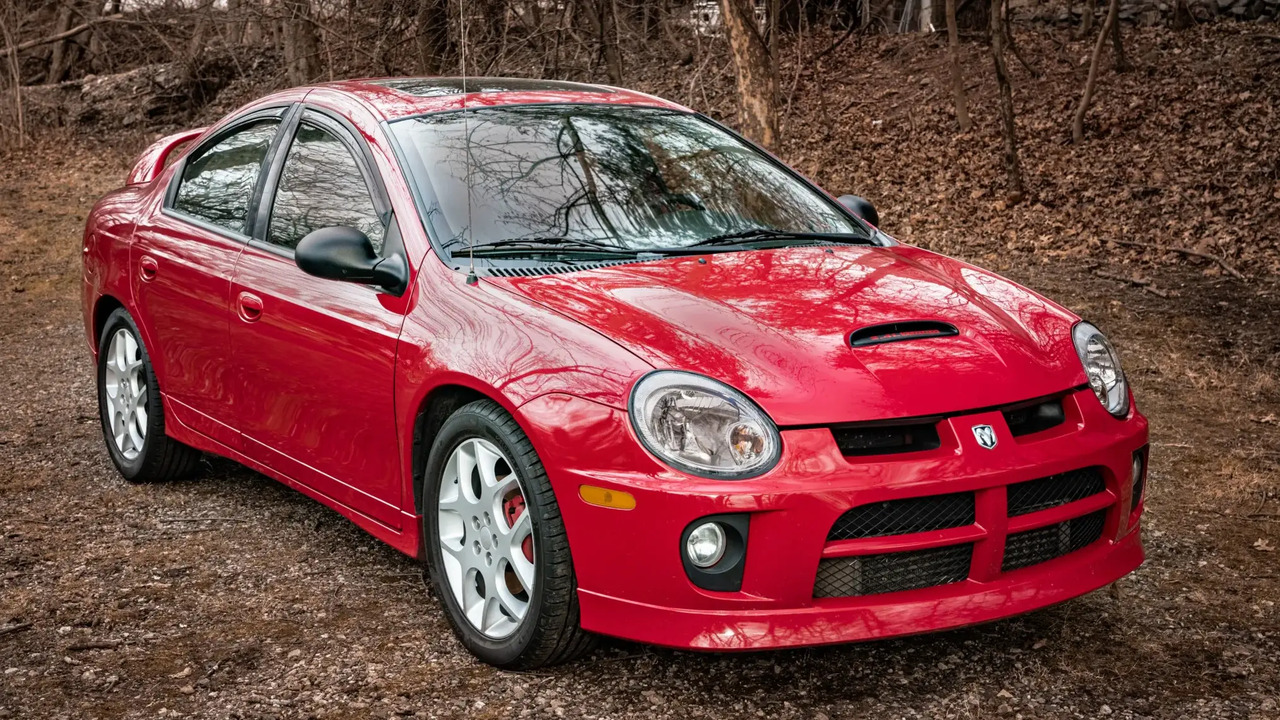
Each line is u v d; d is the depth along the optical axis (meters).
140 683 2.86
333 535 3.95
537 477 2.68
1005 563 2.70
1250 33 16.20
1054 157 13.22
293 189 3.73
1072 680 2.84
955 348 2.80
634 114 3.94
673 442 2.51
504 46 12.48
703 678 2.85
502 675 2.88
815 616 2.52
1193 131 13.12
